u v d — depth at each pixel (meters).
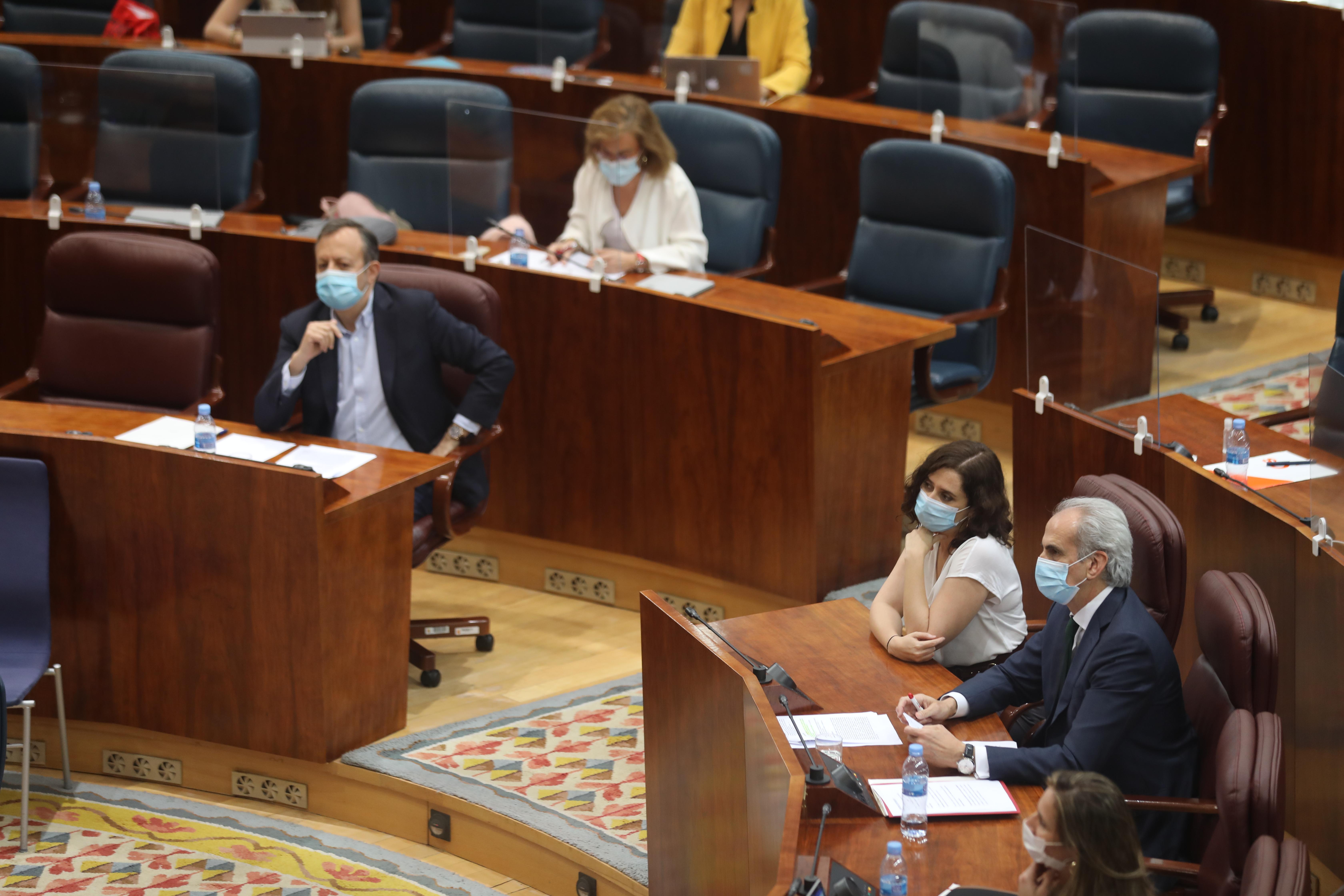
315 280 15.74
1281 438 12.38
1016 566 12.91
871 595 13.78
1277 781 7.61
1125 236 17.12
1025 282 15.42
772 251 16.62
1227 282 20.80
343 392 13.59
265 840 11.93
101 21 21.97
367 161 17.72
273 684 12.12
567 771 11.88
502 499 15.51
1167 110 18.98
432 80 17.75
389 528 12.31
